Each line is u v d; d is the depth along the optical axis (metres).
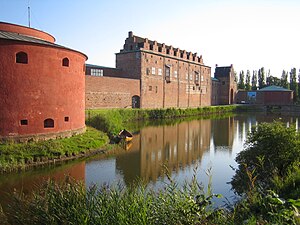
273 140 11.95
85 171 14.97
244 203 7.20
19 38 17.38
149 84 48.38
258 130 13.31
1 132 16.33
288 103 73.50
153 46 49.28
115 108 40.12
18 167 14.62
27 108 17.27
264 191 8.58
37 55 17.67
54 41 24.33
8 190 11.85
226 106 64.38
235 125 38.53
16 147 15.81
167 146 23.39
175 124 38.62
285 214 5.21
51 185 7.65
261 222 5.43
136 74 46.75
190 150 22.02
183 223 5.18
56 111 18.89
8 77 16.52
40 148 16.38
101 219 5.31
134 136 27.66
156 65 50.03
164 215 5.41
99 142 20.48
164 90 52.47
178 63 56.53
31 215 5.93
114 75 47.09
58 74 18.98
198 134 30.27
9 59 16.53
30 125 17.41
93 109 35.62
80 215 5.48
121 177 14.16
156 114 45.50
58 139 18.39
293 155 11.23
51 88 18.52
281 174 10.88
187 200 5.71
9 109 16.56
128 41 48.41
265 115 56.53
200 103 66.19
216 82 76.31
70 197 6.10
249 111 69.00
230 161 18.38
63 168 15.26
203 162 18.06
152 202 5.94
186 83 59.81
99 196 6.13
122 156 18.91
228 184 13.19
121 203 5.77
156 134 29.48
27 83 17.25
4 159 14.78
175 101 56.09
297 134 12.05
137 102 46.59
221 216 5.62
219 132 31.91
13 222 6.17
